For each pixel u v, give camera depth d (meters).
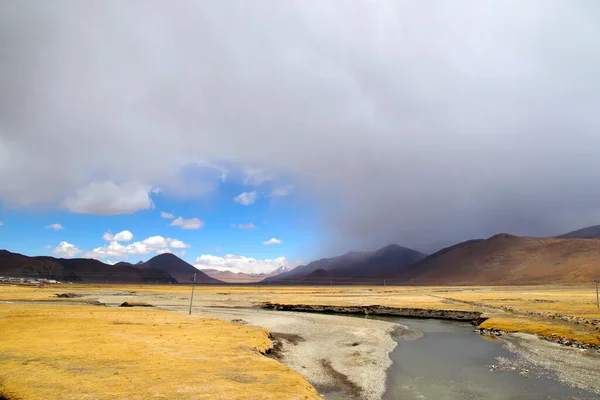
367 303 127.75
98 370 31.33
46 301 121.50
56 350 38.28
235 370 33.03
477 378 39.12
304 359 45.78
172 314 82.75
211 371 32.28
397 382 37.50
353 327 77.06
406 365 44.94
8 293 145.12
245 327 63.50
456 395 33.62
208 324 64.81
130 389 26.64
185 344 44.03
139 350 39.59
